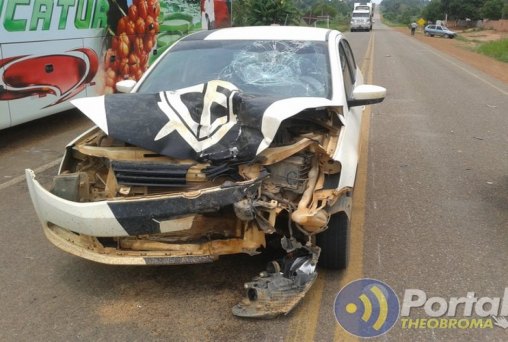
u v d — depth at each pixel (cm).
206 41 540
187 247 366
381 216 543
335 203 389
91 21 948
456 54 3083
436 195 606
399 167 714
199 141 374
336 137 420
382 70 1959
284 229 387
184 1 1320
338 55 514
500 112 1133
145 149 378
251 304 365
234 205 344
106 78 1015
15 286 405
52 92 863
